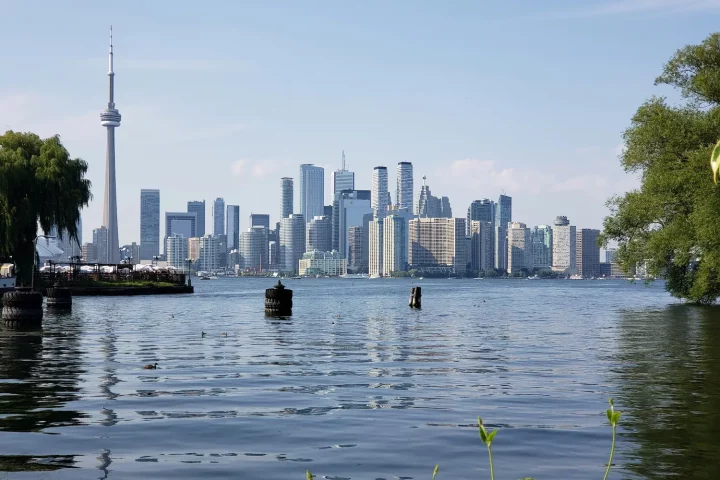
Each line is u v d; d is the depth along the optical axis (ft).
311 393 66.54
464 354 101.65
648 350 106.01
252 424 52.49
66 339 124.57
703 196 179.32
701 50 197.57
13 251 278.46
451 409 58.49
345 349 108.37
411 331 146.82
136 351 104.99
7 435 48.78
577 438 47.98
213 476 39.14
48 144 295.28
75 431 50.06
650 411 57.21
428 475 39.42
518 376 78.18
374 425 52.24
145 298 334.65
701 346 111.75
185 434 49.24
